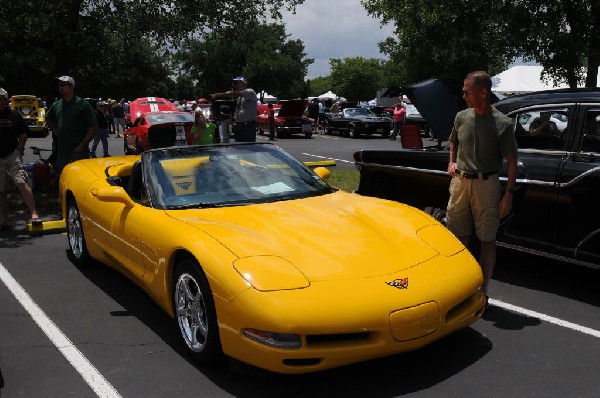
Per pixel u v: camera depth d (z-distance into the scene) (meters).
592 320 4.13
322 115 28.83
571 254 4.49
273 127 24.44
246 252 3.26
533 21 15.05
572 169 4.40
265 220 3.71
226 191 4.23
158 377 3.34
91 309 4.47
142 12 10.92
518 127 4.91
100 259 5.08
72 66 11.34
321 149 19.17
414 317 3.05
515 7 15.01
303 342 2.92
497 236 5.02
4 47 10.91
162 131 8.92
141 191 4.48
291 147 20.12
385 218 3.83
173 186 4.25
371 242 3.49
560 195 4.48
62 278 5.26
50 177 9.97
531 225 4.73
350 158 15.97
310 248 3.35
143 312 4.39
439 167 5.46
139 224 4.05
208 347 3.31
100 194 4.28
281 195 4.27
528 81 25.95
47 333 4.02
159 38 11.38
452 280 3.30
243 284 3.05
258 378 3.30
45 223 6.85
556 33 14.76
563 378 3.25
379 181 6.16
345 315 2.94
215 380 3.29
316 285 3.04
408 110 25.05
